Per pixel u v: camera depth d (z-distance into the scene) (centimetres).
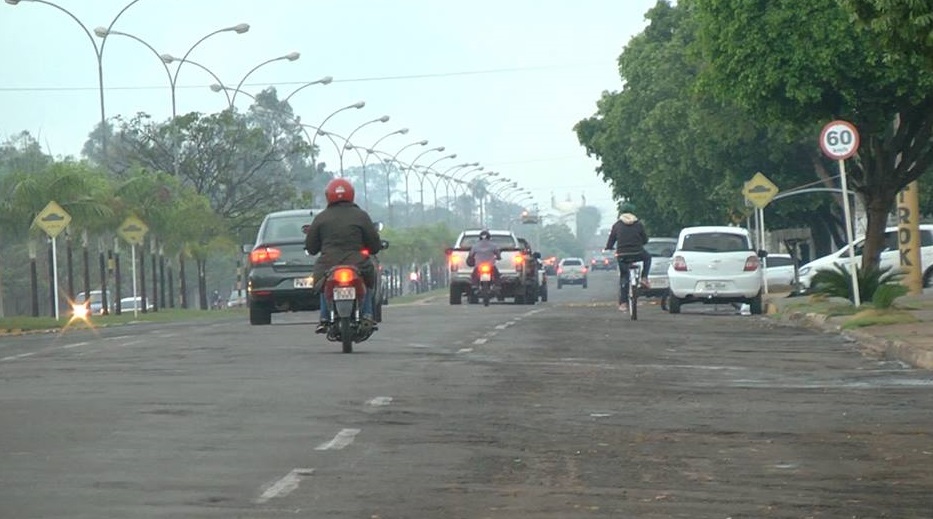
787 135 7644
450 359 3819
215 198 15775
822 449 2244
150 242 13038
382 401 2834
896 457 2164
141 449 2214
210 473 1989
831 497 1834
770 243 14425
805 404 2841
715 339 4728
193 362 3809
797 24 7050
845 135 5603
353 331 4000
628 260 6128
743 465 2086
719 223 12975
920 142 7162
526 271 9925
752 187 8281
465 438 2341
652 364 3741
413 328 5269
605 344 4438
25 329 7956
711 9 7312
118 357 4081
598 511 1727
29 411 2714
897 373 3516
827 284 6066
